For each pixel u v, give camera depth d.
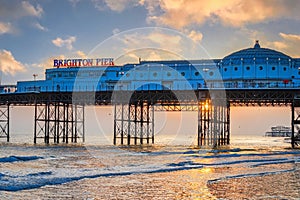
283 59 89.00
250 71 88.38
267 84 82.25
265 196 32.16
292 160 57.69
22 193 31.86
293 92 77.56
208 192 33.28
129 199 30.64
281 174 43.44
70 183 36.28
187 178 39.91
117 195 31.86
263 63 88.25
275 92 77.81
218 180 38.84
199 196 31.86
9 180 36.50
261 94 78.50
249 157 62.56
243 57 89.62
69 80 95.56
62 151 74.56
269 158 60.88
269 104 88.12
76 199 30.42
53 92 88.94
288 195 32.59
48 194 31.78
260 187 35.62
